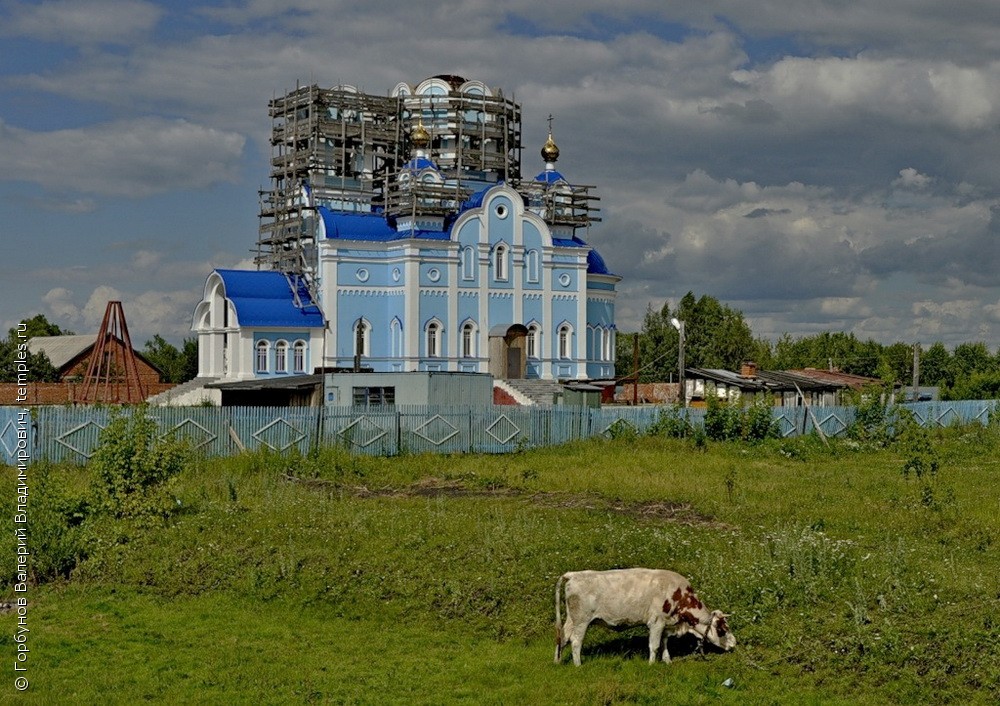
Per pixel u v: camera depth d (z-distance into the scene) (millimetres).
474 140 80250
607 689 15875
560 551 22469
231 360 67250
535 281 73438
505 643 18391
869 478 37031
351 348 69438
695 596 17094
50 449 39125
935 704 15484
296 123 76062
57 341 98375
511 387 65500
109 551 23453
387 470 38188
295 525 25328
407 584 20766
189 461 35000
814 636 17500
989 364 123812
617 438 48062
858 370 126125
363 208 75812
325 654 17828
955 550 23469
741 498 30438
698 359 108312
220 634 18938
